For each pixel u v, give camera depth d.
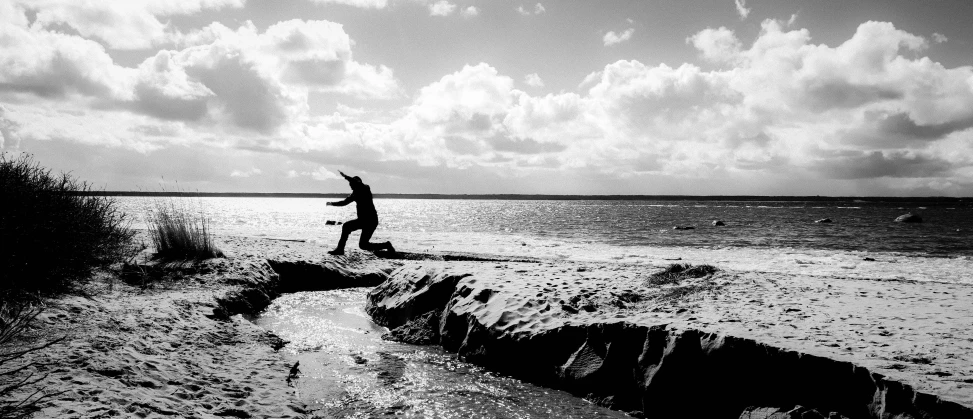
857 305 6.89
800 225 45.09
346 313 9.58
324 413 4.80
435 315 8.23
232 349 6.14
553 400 5.48
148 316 6.69
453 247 21.28
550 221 56.03
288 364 5.84
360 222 14.94
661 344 5.49
